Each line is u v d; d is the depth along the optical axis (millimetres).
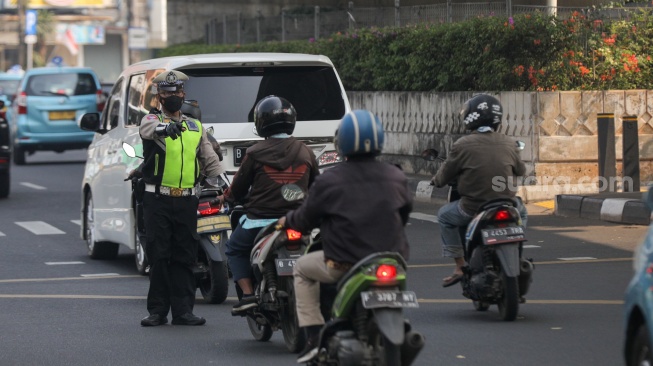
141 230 33000
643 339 16844
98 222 36844
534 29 50344
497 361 21438
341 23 68625
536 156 49625
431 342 23281
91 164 37750
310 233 21469
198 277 28984
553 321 25234
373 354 17750
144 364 22078
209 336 24922
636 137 46781
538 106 49531
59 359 22656
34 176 70250
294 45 72312
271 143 23094
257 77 33531
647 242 17016
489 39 51781
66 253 39594
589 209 43812
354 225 18047
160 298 26266
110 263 37188
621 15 52594
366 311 17875
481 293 25406
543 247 37031
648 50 52625
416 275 32656
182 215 25828
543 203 48500
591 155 49906
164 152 25406
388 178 18359
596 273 31781
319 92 33875
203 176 26297
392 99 60719
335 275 18391
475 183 26000
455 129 55156
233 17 89500
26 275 34688
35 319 27266
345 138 18266
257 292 23109
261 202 22953
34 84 78188
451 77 55375
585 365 20953
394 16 62562
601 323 24875
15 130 78938
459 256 26859
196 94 33000
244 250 23391
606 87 51812
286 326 22641
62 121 78125
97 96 78938
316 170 23406
